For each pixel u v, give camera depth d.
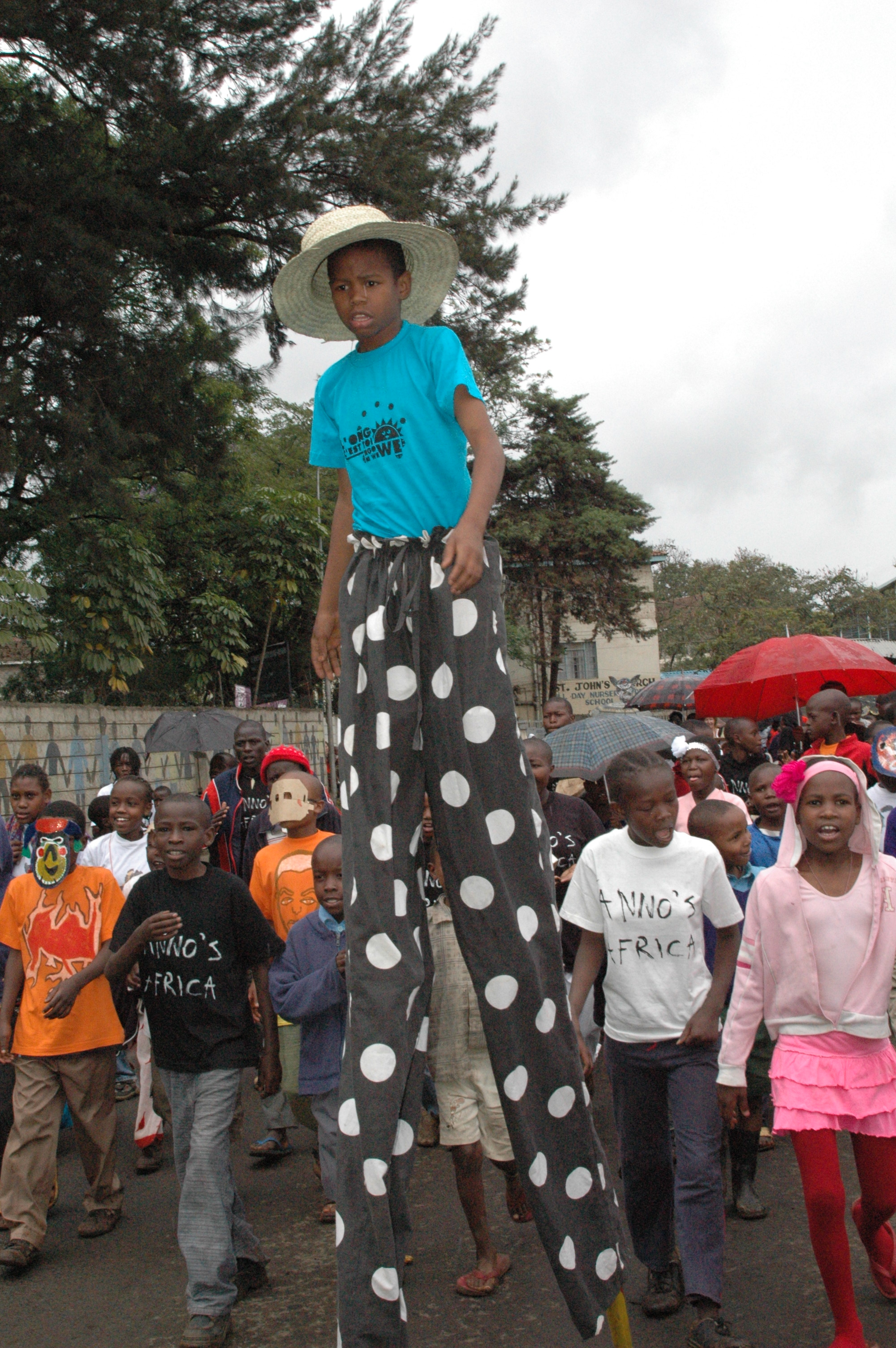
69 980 4.61
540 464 32.44
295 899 5.62
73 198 11.96
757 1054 4.28
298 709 18.62
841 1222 3.16
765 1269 3.89
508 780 2.48
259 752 8.20
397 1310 2.34
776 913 3.41
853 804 3.35
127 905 4.36
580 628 38.62
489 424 2.55
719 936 3.74
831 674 9.33
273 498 19.97
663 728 8.38
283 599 19.88
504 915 2.48
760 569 52.00
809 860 3.45
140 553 15.48
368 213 2.69
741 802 5.82
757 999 3.47
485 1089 4.04
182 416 13.70
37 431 12.39
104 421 12.66
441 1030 4.02
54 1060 4.59
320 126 12.98
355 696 2.54
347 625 2.58
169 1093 4.15
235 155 12.70
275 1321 3.81
